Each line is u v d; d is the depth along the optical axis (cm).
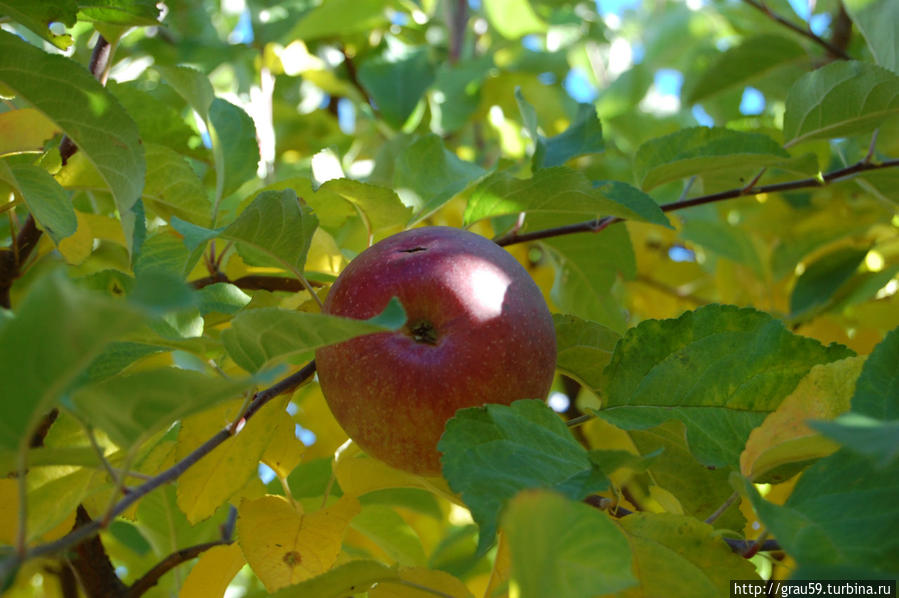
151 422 48
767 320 58
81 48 89
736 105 115
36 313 43
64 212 60
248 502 60
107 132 57
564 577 48
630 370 58
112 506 49
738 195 71
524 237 71
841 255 80
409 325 56
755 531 64
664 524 55
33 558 47
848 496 51
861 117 67
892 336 53
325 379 57
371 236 67
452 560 83
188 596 62
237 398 58
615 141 118
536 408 55
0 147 63
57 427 58
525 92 107
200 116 70
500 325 56
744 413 57
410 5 108
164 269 67
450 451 52
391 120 100
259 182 83
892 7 70
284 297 71
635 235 91
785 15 107
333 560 59
